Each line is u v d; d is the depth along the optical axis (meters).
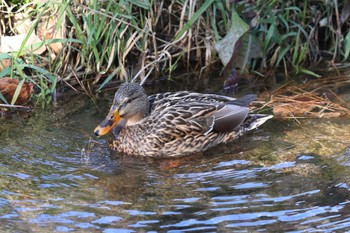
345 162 10.92
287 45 14.38
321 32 14.94
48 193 10.12
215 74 14.13
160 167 11.04
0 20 13.45
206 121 11.69
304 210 9.70
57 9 13.19
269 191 10.19
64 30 13.33
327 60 14.70
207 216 9.57
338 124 12.11
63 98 13.10
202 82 13.84
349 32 14.50
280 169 10.80
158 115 11.66
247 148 11.52
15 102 12.77
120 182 10.49
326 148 11.36
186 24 13.19
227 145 11.70
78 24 13.23
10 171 10.69
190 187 10.34
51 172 10.72
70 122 12.27
